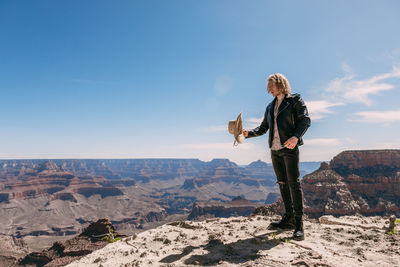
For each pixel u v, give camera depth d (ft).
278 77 15.17
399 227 17.35
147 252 13.24
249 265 10.60
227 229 17.30
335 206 299.38
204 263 11.35
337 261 11.14
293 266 10.44
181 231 17.13
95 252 14.02
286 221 16.58
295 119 14.94
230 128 16.39
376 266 10.68
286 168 15.16
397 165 340.39
